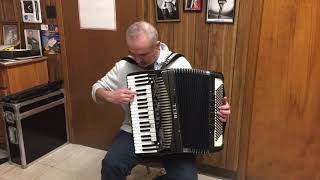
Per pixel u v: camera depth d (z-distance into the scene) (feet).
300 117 6.79
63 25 8.46
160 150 5.51
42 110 8.41
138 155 5.61
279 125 7.01
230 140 7.47
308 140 6.86
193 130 5.52
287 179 7.27
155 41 5.60
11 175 7.91
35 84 8.84
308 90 6.58
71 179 7.75
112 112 8.57
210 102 5.45
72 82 8.86
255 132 7.26
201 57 7.20
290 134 6.98
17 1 8.90
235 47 6.85
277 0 6.36
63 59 8.73
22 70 8.44
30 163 8.35
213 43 7.01
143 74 5.38
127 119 6.39
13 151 8.23
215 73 5.44
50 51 8.93
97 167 8.25
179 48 7.36
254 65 6.81
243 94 7.06
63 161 8.52
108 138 8.86
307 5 6.18
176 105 5.40
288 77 6.66
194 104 5.44
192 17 7.04
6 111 7.93
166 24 7.32
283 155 7.16
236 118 7.28
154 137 5.47
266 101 6.98
